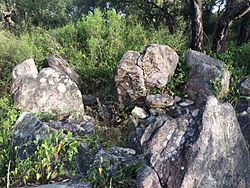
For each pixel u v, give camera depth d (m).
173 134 3.66
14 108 5.64
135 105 5.86
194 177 3.29
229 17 9.80
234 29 15.71
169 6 13.87
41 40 9.03
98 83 7.36
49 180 3.68
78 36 9.16
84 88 7.28
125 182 3.47
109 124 5.73
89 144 3.97
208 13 15.70
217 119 3.58
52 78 6.03
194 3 9.54
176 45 8.35
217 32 10.09
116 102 6.01
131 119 5.31
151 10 14.36
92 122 5.62
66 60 8.05
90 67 7.68
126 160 3.71
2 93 6.92
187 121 3.71
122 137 5.06
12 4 17.97
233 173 3.45
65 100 5.87
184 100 5.77
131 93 5.93
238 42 13.93
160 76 6.04
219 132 3.53
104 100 6.52
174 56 6.29
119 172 3.54
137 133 4.32
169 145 3.58
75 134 4.60
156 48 6.09
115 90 6.11
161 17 14.16
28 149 4.05
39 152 3.77
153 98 5.62
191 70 6.12
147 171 3.36
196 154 3.39
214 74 5.75
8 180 3.60
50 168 3.73
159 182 3.32
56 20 19.67
